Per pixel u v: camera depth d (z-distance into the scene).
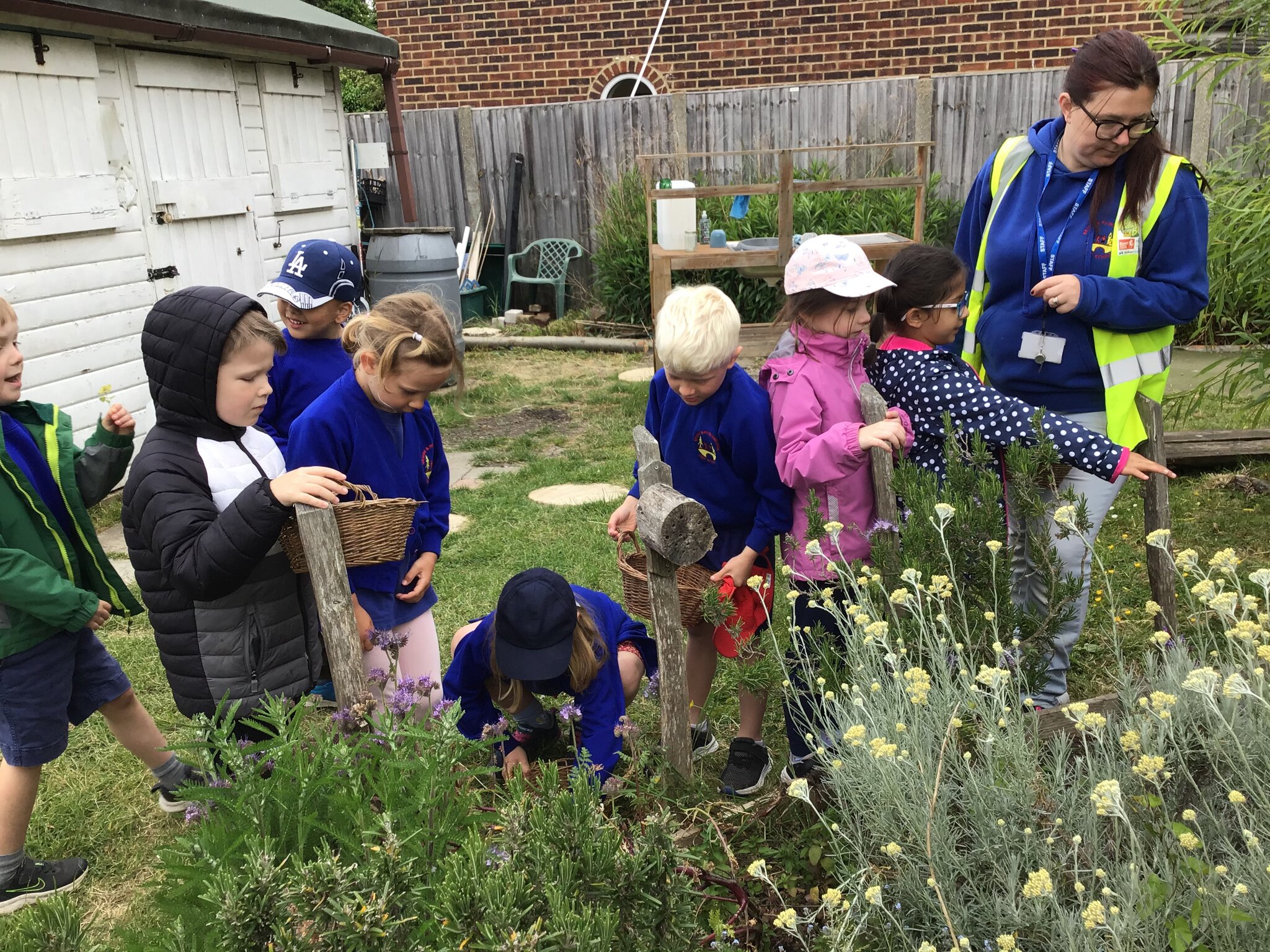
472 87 12.42
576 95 12.20
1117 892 1.78
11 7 5.36
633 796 2.39
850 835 2.18
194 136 7.16
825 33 11.38
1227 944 1.60
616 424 7.81
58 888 2.79
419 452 3.02
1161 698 1.76
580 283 12.07
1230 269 5.03
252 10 7.37
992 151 10.70
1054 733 2.35
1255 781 1.80
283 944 1.51
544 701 2.64
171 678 2.59
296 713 2.22
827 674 2.39
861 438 2.51
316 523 2.31
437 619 4.40
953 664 2.33
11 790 2.68
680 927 1.78
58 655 2.68
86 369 6.21
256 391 2.51
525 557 5.07
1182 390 7.54
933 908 1.90
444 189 12.26
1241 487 5.49
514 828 1.78
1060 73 10.32
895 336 2.93
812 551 2.29
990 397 2.71
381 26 12.45
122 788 3.28
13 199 5.58
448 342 2.69
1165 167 2.91
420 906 1.69
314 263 3.51
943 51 11.16
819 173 10.69
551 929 1.51
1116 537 4.92
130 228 6.55
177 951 1.64
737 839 2.45
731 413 2.80
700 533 2.34
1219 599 1.85
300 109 8.54
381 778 2.04
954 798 2.06
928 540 2.43
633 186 11.12
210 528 2.33
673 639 2.48
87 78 6.11
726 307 2.65
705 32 11.66
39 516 2.64
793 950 2.16
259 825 1.90
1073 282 2.86
